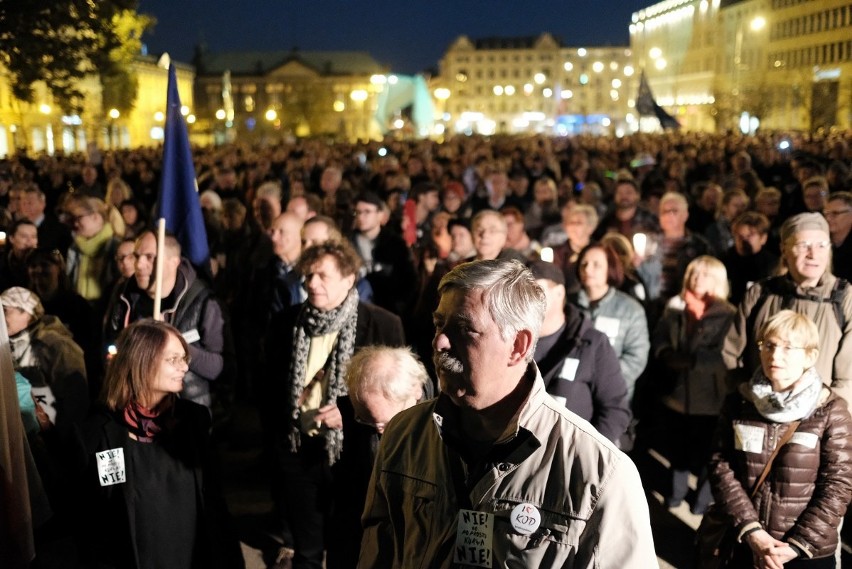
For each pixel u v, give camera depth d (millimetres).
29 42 23594
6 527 2516
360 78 132125
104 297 6465
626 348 5359
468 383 2137
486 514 2148
